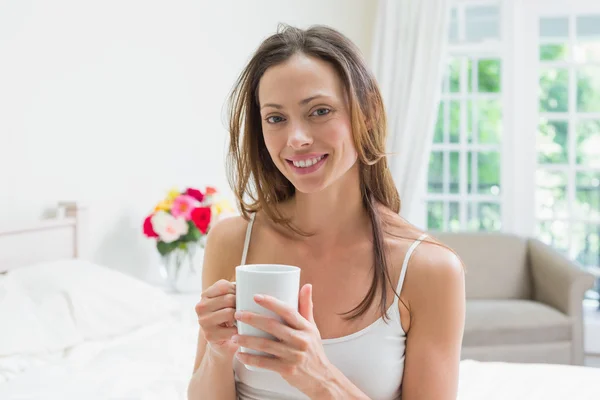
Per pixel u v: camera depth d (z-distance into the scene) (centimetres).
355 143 94
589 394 180
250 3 397
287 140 92
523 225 443
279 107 92
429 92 434
